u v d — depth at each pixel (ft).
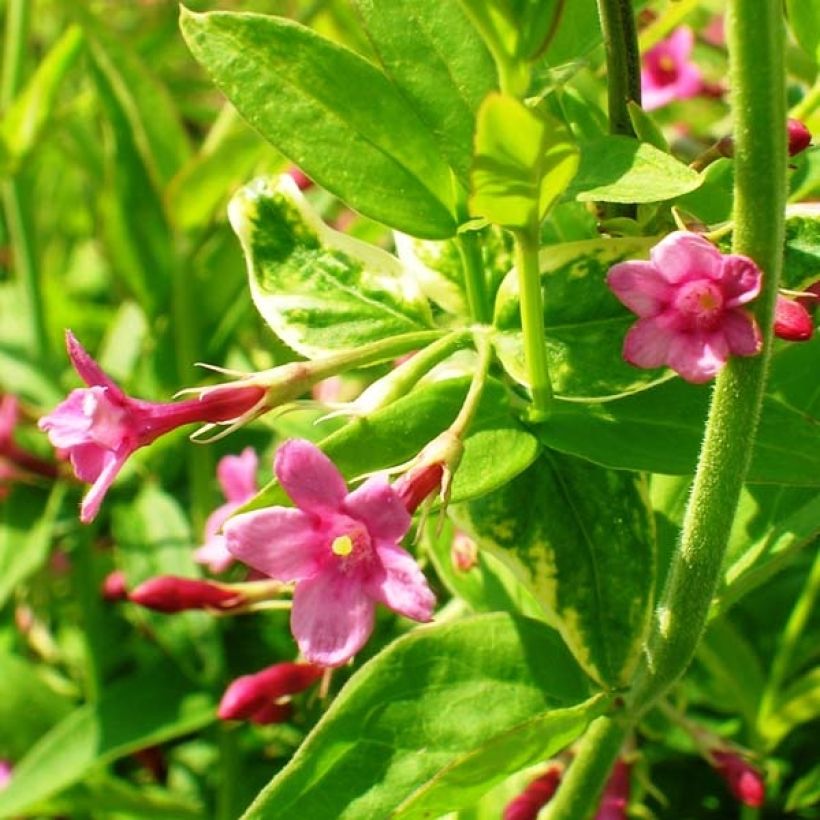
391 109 0.48
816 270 0.48
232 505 0.66
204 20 0.48
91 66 0.80
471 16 0.43
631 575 0.50
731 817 0.68
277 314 0.53
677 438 0.49
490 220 0.44
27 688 0.78
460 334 0.48
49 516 0.76
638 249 0.49
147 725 0.72
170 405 0.47
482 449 0.48
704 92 0.76
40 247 1.00
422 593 0.43
